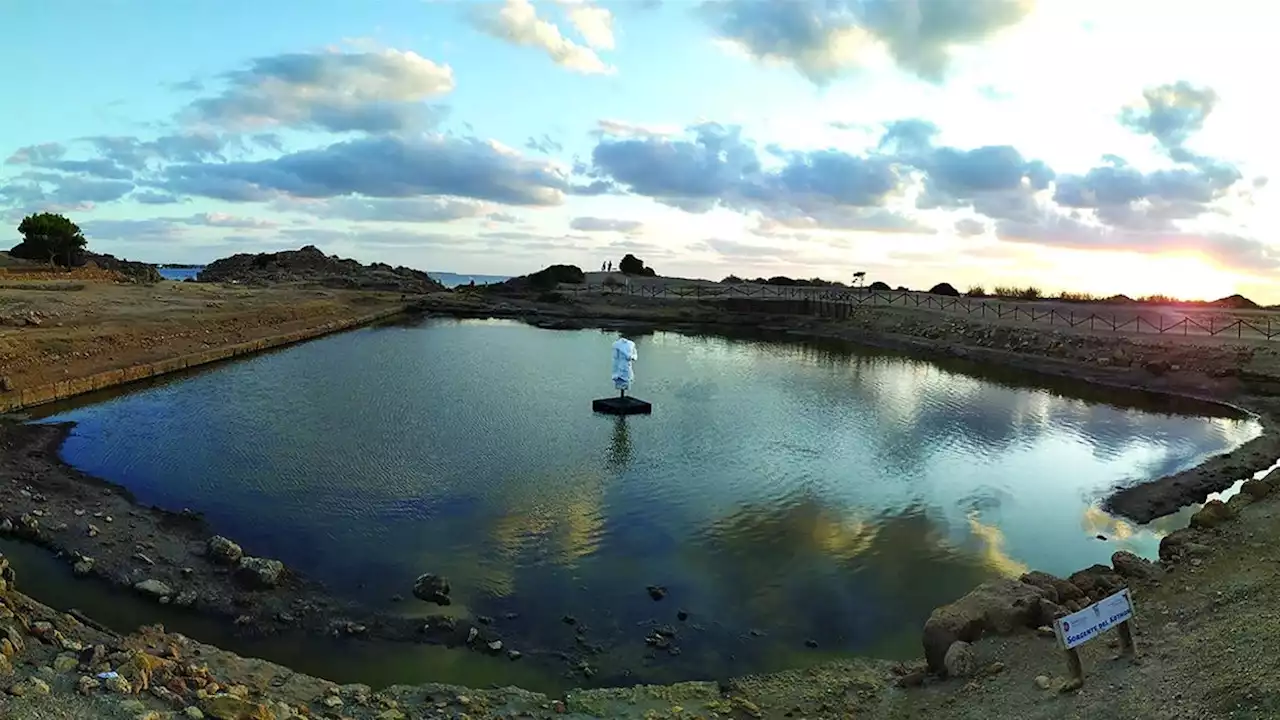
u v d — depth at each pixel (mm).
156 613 12188
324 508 17656
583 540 16219
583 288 98625
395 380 37312
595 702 9961
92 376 32344
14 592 10312
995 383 40219
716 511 18297
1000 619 10391
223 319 51031
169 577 13375
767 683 10625
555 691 10633
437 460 22172
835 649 11984
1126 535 17406
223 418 27391
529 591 13711
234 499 18109
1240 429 28938
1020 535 17250
